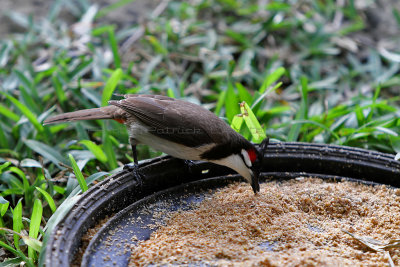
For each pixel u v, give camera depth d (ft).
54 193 20.59
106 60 30.96
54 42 31.96
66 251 13.48
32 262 16.25
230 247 14.43
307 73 32.81
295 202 17.20
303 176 19.16
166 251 14.25
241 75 30.22
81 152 22.22
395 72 32.58
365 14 39.42
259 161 17.79
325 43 34.65
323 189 17.63
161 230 15.64
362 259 14.29
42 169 20.70
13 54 31.65
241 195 17.60
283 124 24.14
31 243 15.71
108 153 22.06
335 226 15.98
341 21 38.11
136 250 14.51
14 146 24.63
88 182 18.31
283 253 14.26
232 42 33.94
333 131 24.25
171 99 19.53
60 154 22.27
